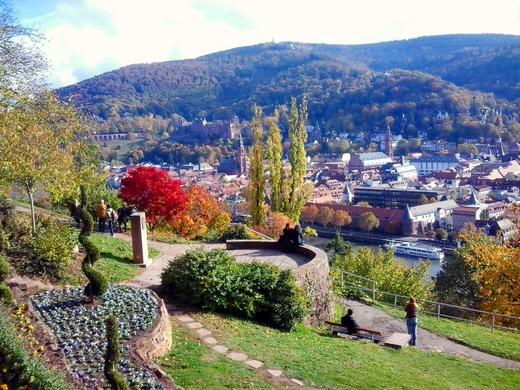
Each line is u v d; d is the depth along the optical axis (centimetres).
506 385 1493
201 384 993
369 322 2073
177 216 2797
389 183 15388
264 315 1531
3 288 1124
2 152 1775
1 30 2234
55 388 814
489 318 3281
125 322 1153
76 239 1817
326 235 10881
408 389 1220
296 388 1052
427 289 4069
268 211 4019
